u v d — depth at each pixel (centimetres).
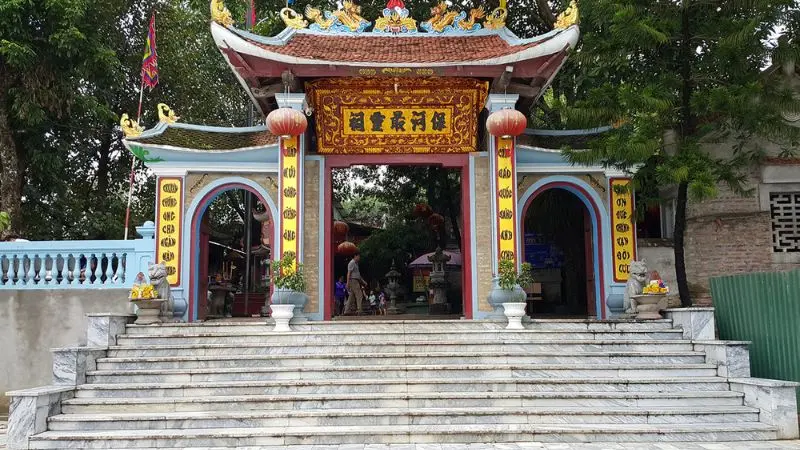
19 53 1530
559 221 1777
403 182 2545
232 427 877
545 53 1248
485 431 844
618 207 1412
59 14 1598
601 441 843
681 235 1241
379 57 1299
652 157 1247
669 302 1466
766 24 1155
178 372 998
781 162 1456
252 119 2259
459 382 964
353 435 841
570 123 1379
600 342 1071
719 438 847
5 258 1289
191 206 1366
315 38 1412
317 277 1355
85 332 1259
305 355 1026
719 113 1227
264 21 1847
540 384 969
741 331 1116
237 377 997
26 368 1247
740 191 1212
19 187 1683
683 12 1203
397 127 1407
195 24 2300
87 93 1894
